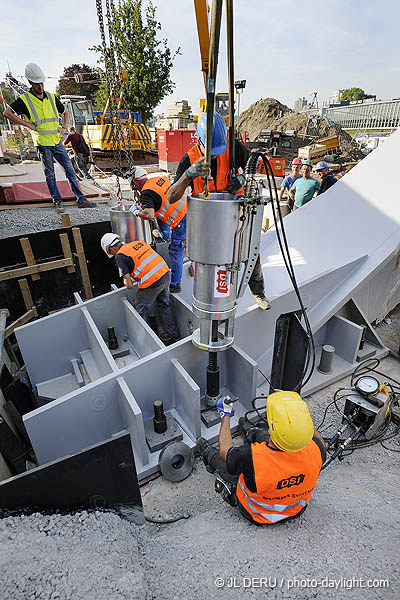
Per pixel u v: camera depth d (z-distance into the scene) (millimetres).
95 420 2945
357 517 2102
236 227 2252
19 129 22844
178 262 4004
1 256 4805
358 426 2893
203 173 2102
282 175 12992
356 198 4496
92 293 5551
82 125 15188
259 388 3492
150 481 2777
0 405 3334
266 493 1820
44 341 3904
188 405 2932
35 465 3473
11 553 1747
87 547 1893
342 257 4098
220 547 1968
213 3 1445
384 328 4566
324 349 3609
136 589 1705
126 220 4168
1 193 6645
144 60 18453
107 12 3086
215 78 1710
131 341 4211
